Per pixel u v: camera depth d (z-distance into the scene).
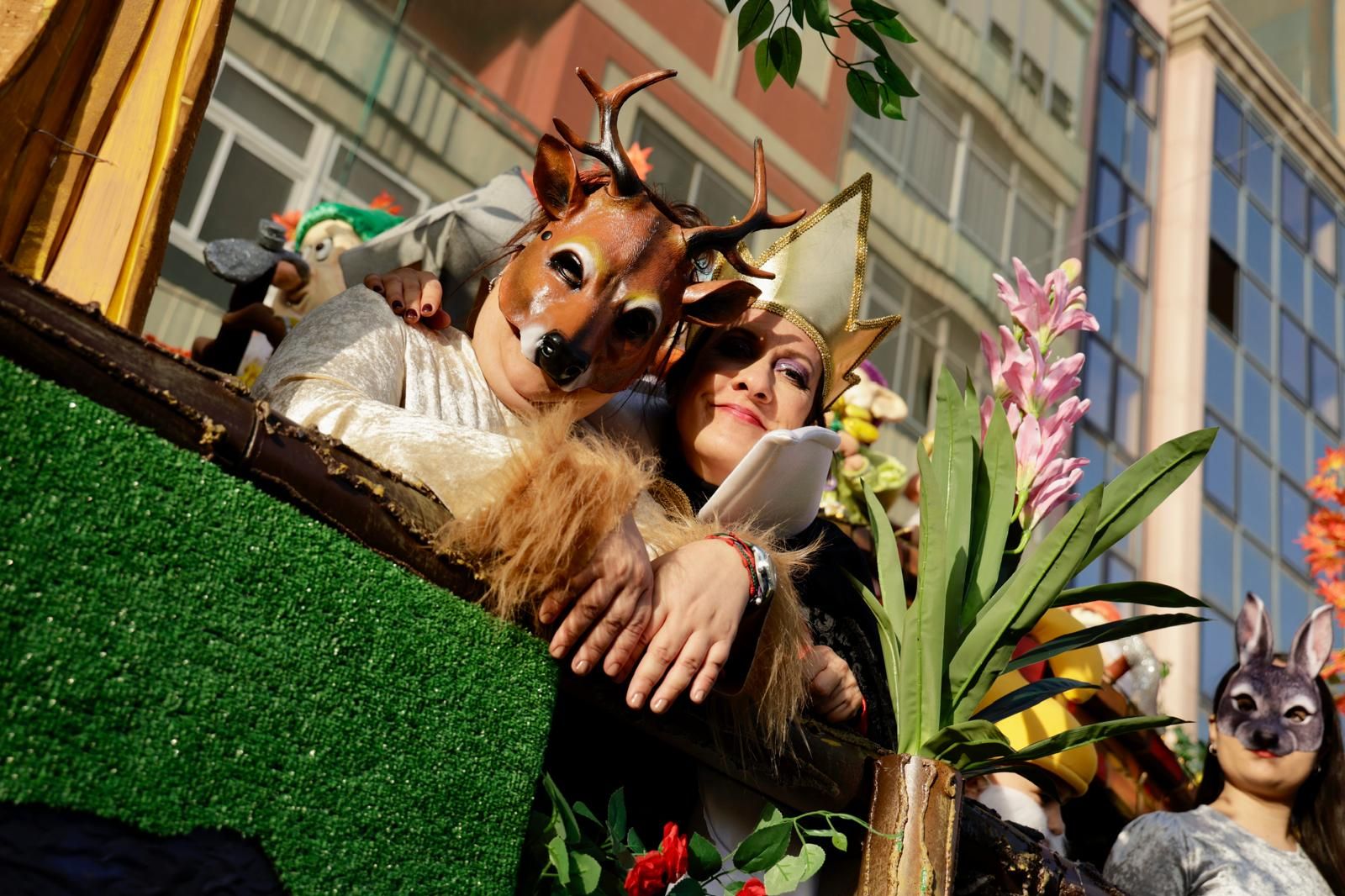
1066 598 1.77
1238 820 2.98
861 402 3.63
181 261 4.93
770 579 1.53
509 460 1.38
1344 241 9.09
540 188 1.76
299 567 1.21
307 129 5.21
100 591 1.08
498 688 1.34
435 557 1.32
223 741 1.13
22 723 1.03
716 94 6.30
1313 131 8.81
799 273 2.10
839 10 6.68
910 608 1.76
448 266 2.20
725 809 1.79
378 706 1.24
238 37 5.08
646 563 1.42
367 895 1.20
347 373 1.65
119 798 1.06
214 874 1.11
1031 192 7.48
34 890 1.02
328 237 3.22
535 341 1.69
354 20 5.37
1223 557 7.68
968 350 7.08
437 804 1.26
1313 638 3.09
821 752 1.68
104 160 1.48
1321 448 8.54
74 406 1.09
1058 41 7.79
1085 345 7.35
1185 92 8.37
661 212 1.76
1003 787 2.75
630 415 2.06
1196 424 7.61
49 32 1.44
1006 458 1.83
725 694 1.55
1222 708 3.06
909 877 1.60
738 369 2.03
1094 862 3.55
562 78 5.81
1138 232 7.94
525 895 1.41
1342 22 8.78
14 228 1.44
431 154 5.49
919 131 7.08
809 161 6.60
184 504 1.14
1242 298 8.23
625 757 1.92
